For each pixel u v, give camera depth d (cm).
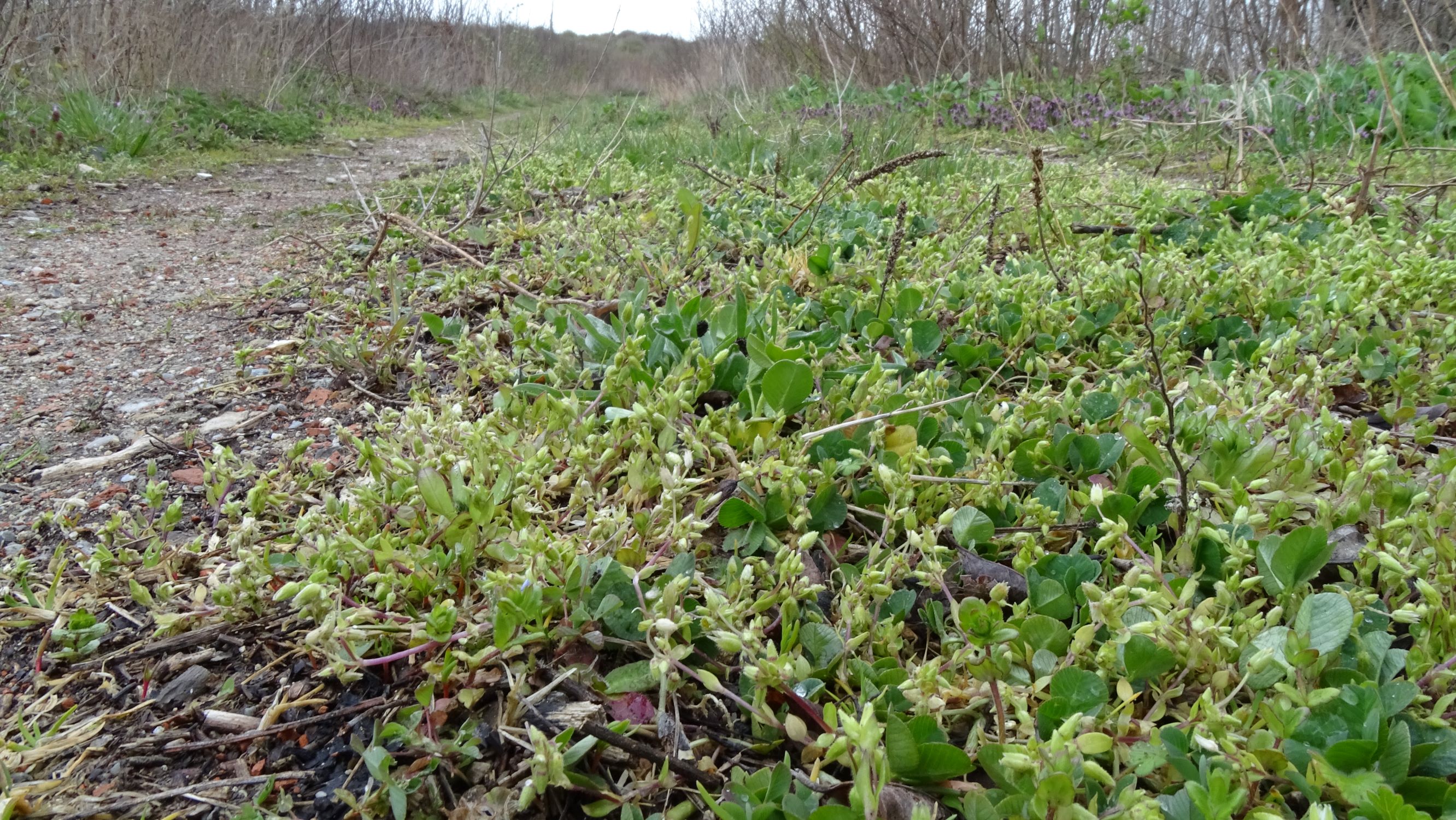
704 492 186
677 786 128
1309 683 121
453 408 190
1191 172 628
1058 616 143
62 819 127
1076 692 121
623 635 147
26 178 633
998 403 227
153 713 146
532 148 603
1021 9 1140
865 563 163
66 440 245
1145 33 1099
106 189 638
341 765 136
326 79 1424
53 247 467
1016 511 175
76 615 158
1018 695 124
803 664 132
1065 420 207
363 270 391
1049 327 261
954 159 596
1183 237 378
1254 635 128
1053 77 1116
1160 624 122
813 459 191
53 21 888
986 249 352
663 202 404
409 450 196
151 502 181
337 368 281
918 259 338
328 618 135
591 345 244
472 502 156
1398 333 243
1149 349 240
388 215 379
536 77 2052
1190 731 119
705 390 211
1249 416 190
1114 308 268
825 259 316
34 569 184
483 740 135
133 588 155
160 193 641
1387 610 143
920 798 115
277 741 141
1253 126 636
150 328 337
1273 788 110
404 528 171
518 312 295
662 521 166
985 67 1144
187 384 281
